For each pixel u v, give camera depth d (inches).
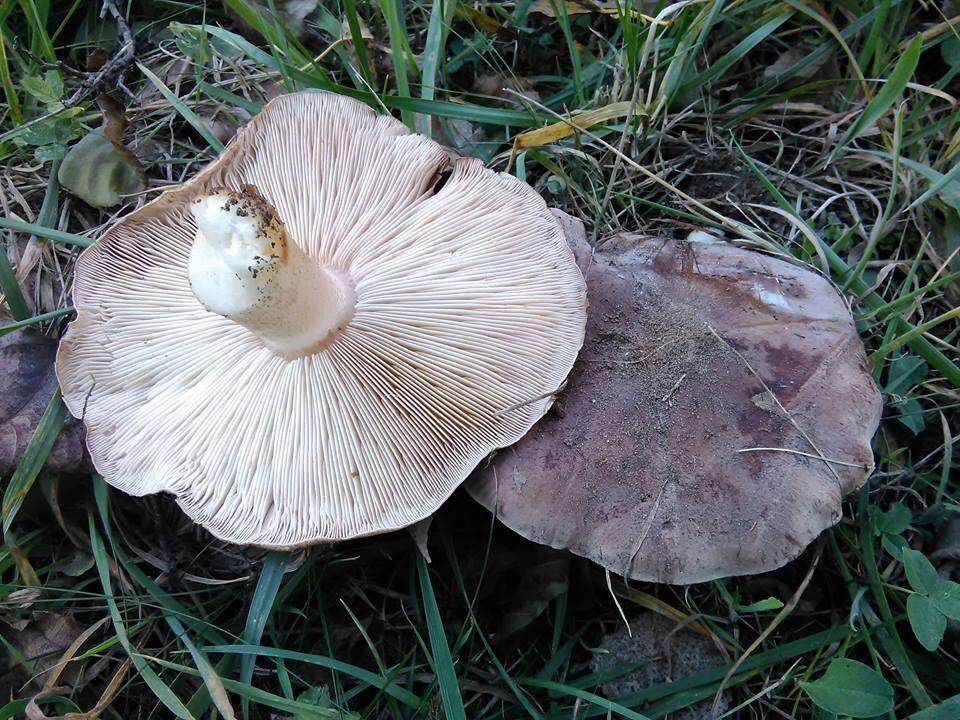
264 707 7.1
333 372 6.2
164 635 7.3
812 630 7.4
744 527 6.3
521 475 6.5
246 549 7.6
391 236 6.6
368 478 6.2
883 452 7.9
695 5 9.1
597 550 6.4
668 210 8.8
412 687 7.1
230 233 5.2
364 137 6.7
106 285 6.8
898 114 7.8
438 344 6.3
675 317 7.0
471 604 6.9
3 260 7.7
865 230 9.1
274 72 9.3
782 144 9.5
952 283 8.6
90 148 8.5
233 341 6.4
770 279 7.2
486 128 9.5
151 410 6.5
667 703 6.9
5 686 7.0
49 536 7.6
